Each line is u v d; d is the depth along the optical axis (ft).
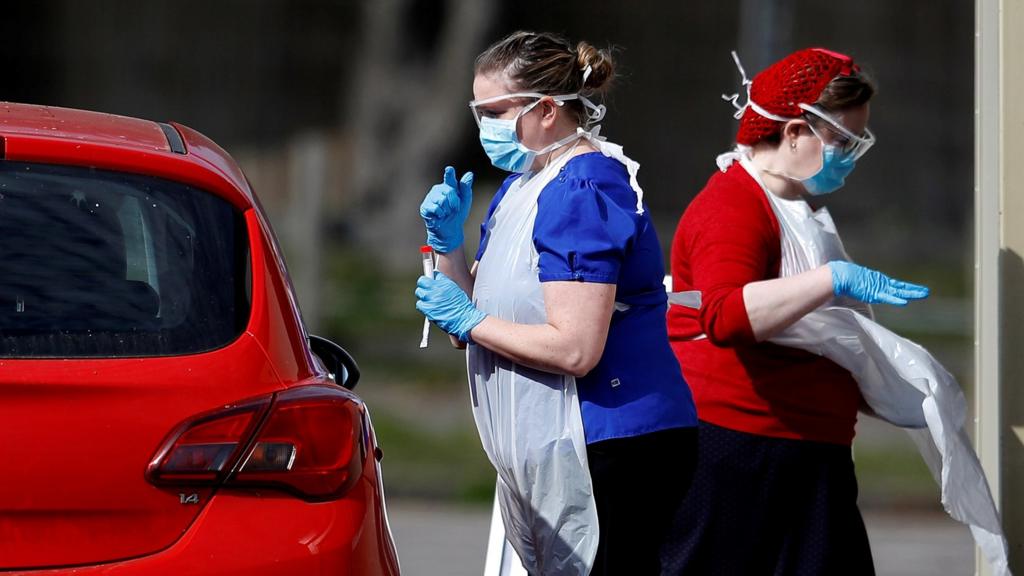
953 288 224.94
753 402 50.16
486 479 124.67
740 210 49.44
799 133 50.01
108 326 38.88
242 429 38.63
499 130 45.19
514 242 45.34
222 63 285.64
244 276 41.60
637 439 44.70
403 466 128.16
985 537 49.75
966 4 286.25
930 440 52.65
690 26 281.33
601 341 43.50
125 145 42.32
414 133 239.30
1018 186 54.03
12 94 284.82
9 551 36.68
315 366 42.65
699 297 49.73
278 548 38.34
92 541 37.22
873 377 50.70
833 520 50.52
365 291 192.54
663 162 281.13
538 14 277.23
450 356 170.40
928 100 284.61
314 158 155.43
